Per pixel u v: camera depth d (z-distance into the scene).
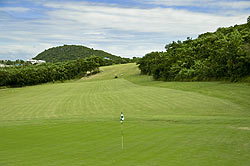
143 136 13.09
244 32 60.84
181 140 11.72
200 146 10.57
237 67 41.91
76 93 54.22
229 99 27.02
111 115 22.95
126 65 137.12
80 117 22.20
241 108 22.25
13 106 37.62
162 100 30.86
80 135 14.33
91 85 75.00
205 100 27.94
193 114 20.94
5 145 12.79
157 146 11.03
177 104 27.08
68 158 10.15
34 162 9.87
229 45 44.41
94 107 30.42
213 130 13.37
